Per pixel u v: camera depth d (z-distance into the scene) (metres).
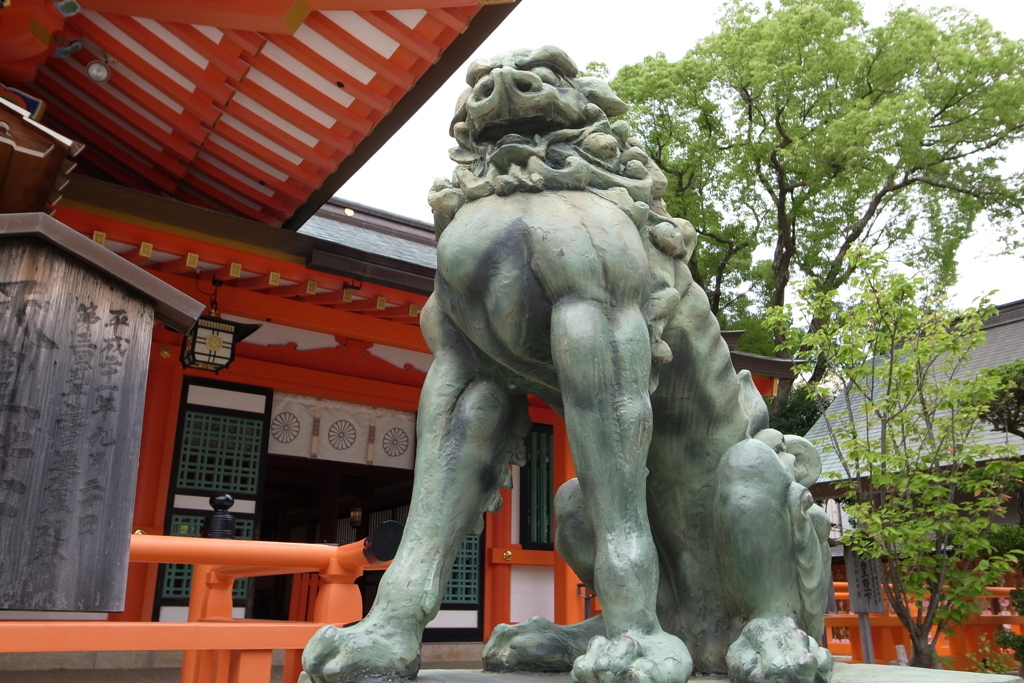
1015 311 14.57
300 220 7.37
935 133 14.59
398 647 1.36
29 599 1.73
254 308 6.64
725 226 15.70
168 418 6.67
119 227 5.40
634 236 1.52
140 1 4.90
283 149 6.45
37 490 1.80
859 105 13.95
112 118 6.51
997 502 5.86
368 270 6.12
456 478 1.56
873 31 14.96
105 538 1.86
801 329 6.65
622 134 1.73
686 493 1.69
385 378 7.96
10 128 3.20
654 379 1.53
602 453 1.38
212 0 4.87
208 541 2.85
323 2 4.87
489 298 1.51
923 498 5.91
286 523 13.54
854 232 15.61
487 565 8.11
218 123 6.22
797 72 14.25
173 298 2.09
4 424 1.79
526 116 1.61
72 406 1.89
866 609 6.15
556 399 1.67
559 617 8.04
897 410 6.38
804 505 1.54
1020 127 14.19
